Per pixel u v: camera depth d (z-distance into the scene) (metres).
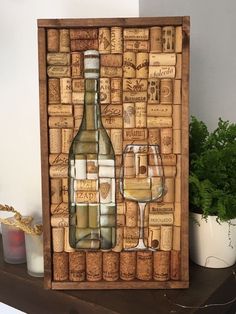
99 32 0.69
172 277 0.74
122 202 0.73
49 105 0.71
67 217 0.74
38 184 0.99
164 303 0.69
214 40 0.98
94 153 0.72
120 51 0.69
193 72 0.96
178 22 0.68
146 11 0.84
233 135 0.80
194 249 0.82
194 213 0.78
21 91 0.98
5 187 1.06
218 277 0.77
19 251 0.89
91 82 0.70
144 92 0.70
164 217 0.73
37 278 0.80
